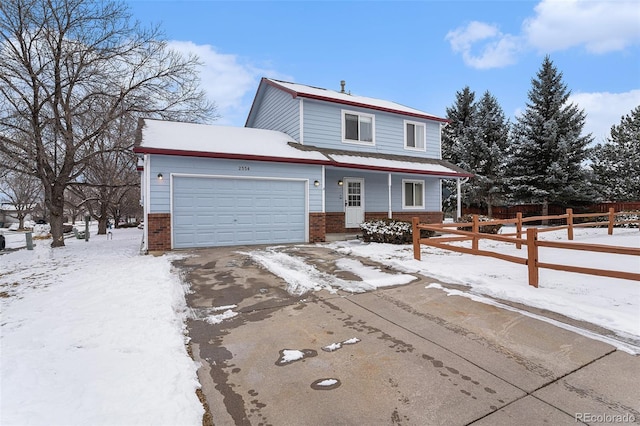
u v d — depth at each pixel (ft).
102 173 64.85
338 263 24.50
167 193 31.65
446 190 92.07
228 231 34.32
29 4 37.29
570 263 24.70
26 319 13.97
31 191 98.53
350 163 39.70
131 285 18.97
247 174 34.96
